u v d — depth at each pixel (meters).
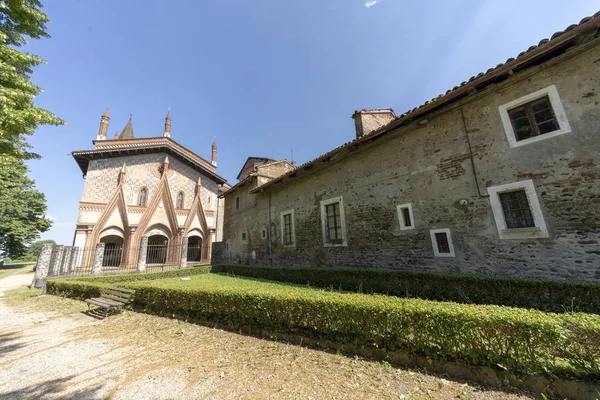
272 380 3.49
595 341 2.71
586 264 4.88
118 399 3.22
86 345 5.16
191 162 28.80
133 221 23.94
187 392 3.31
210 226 28.44
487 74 5.88
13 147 6.29
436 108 7.37
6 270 29.22
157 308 7.21
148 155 26.45
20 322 7.16
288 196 13.16
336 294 4.82
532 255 5.52
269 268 11.61
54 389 3.53
